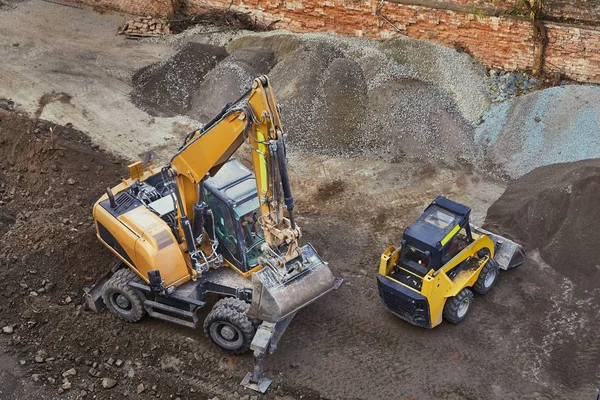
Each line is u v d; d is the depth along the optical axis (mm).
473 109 17438
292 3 20781
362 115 17047
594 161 15062
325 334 11789
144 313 11875
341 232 14258
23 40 21719
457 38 18953
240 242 11211
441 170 15984
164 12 22953
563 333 11711
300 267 10758
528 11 17641
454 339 11641
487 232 13023
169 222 12078
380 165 16188
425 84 17391
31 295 12422
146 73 19672
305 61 18141
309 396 10711
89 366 11258
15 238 13461
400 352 11430
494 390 10734
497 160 16125
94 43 21672
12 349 11438
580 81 18016
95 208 12359
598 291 12500
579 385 10797
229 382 10930
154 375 11000
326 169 16125
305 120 17062
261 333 10617
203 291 11688
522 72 18547
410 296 11172
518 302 12375
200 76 19547
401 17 19391
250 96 9539
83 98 18688
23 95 18688
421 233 11367
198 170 10695
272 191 10070
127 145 16891
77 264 12969
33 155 15664
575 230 13422
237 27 21906
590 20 17266
